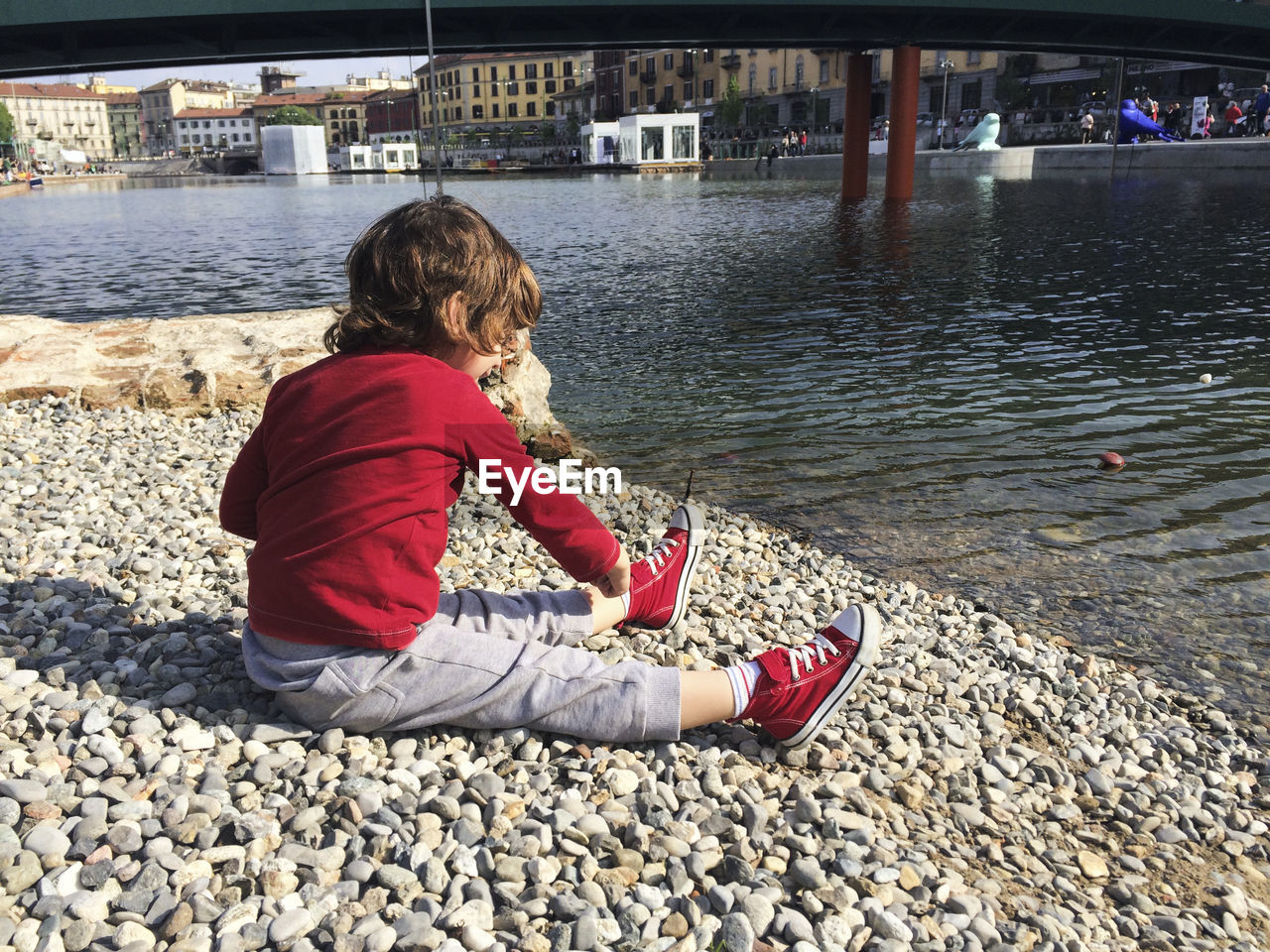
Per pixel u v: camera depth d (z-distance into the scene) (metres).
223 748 1.67
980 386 5.93
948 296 9.23
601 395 5.91
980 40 21.98
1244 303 8.44
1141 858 1.76
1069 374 6.16
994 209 18.36
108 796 1.51
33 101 118.69
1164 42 22.14
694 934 1.35
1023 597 3.11
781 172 42.47
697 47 19.47
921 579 3.25
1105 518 3.79
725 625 2.61
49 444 3.95
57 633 2.08
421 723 1.75
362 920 1.30
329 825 1.53
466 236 1.63
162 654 2.03
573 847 1.51
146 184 59.59
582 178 42.00
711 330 7.88
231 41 15.80
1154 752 2.18
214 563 2.70
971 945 1.39
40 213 27.53
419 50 17.31
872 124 49.28
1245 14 19.98
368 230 1.66
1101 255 11.70
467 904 1.35
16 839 1.38
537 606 2.04
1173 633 2.87
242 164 101.62
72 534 2.86
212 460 3.88
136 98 127.94
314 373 1.67
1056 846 1.78
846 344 7.25
